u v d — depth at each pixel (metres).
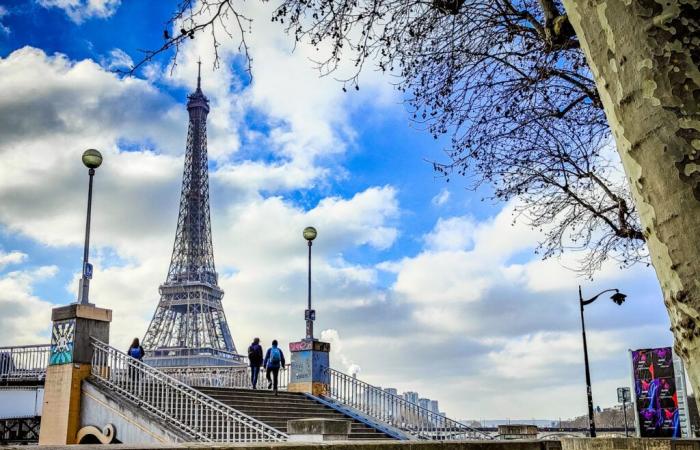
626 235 13.95
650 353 28.03
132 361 18.00
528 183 14.80
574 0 2.64
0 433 32.28
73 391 18.14
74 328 18.62
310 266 27.67
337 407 23.66
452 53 11.73
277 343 23.75
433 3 9.70
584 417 80.62
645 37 2.34
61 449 4.57
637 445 8.27
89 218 19.67
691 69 2.26
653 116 2.32
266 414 20.72
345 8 9.39
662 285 2.39
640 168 2.40
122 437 17.05
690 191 2.22
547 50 10.50
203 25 7.69
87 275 19.28
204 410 18.42
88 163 19.83
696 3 2.29
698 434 30.44
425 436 22.70
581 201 14.57
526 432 24.09
